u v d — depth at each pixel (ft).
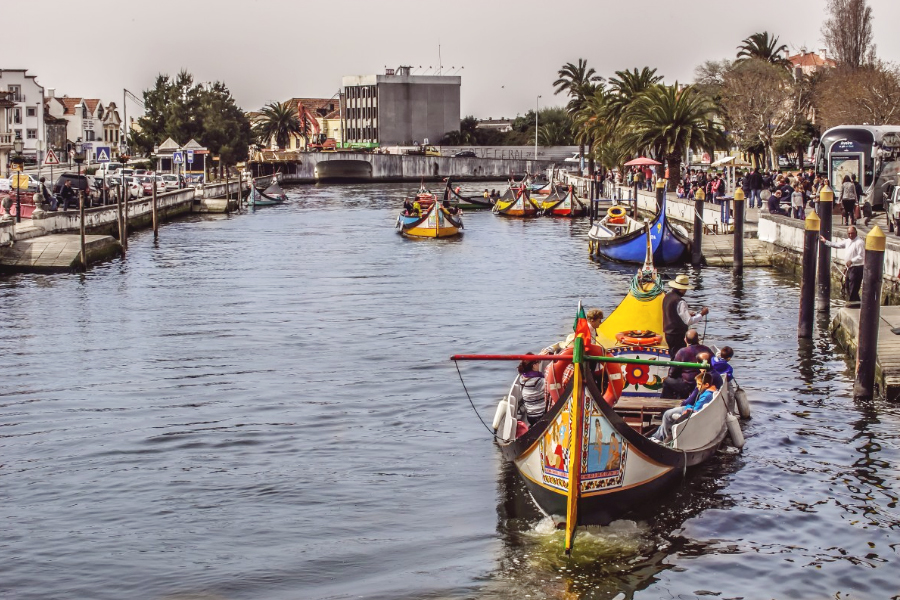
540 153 523.29
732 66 301.63
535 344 94.27
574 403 47.91
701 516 52.16
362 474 58.90
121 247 168.55
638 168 271.08
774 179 199.62
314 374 82.33
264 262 162.50
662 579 45.65
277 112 600.80
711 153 233.35
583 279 139.95
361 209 300.81
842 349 87.76
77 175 196.24
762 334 95.50
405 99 577.84
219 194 311.27
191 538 50.52
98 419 69.92
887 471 58.08
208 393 76.54
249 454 62.54
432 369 83.51
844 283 108.37
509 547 48.93
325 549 49.11
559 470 49.55
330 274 147.33
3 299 122.11
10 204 162.30
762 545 48.91
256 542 50.03
